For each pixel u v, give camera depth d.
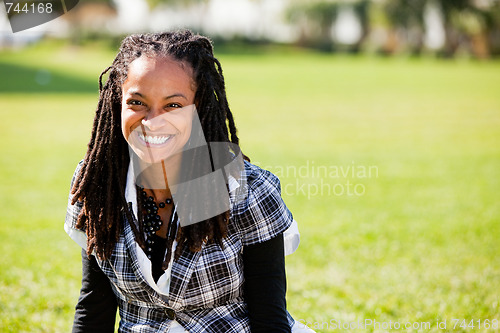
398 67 34.12
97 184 1.64
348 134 12.37
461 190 7.45
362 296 3.77
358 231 5.47
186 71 1.57
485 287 3.92
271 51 45.34
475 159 9.70
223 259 1.60
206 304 1.63
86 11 35.94
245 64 34.03
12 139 11.49
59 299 3.64
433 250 4.89
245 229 1.62
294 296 3.76
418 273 4.27
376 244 5.04
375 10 46.22
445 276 4.20
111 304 1.76
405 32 46.72
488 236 5.35
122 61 1.59
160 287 1.60
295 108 17.09
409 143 11.32
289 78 26.56
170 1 38.25
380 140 11.66
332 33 48.66
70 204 1.73
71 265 4.43
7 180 7.98
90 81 24.00
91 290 1.73
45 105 16.80
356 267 4.39
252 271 1.65
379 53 45.81
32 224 5.77
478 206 6.61
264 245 1.64
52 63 30.89
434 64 37.25
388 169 8.82
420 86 23.62
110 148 1.64
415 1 44.66
